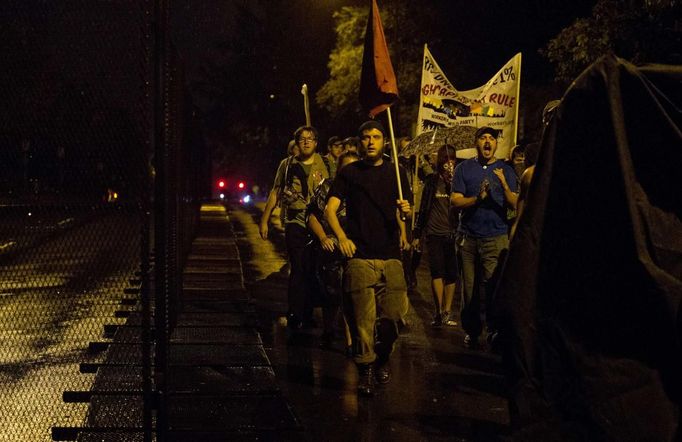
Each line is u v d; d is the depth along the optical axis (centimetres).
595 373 362
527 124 2362
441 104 1178
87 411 614
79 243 609
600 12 1523
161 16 511
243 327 975
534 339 379
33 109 523
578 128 378
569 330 371
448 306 1041
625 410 353
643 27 1427
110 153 525
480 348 903
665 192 365
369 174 696
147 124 518
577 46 1571
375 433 595
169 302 855
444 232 1021
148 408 517
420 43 2848
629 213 360
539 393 379
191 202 1738
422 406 669
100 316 1055
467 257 883
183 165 1099
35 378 738
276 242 2423
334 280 871
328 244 742
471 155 1172
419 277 1606
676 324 347
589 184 374
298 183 970
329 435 589
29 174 532
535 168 387
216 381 723
